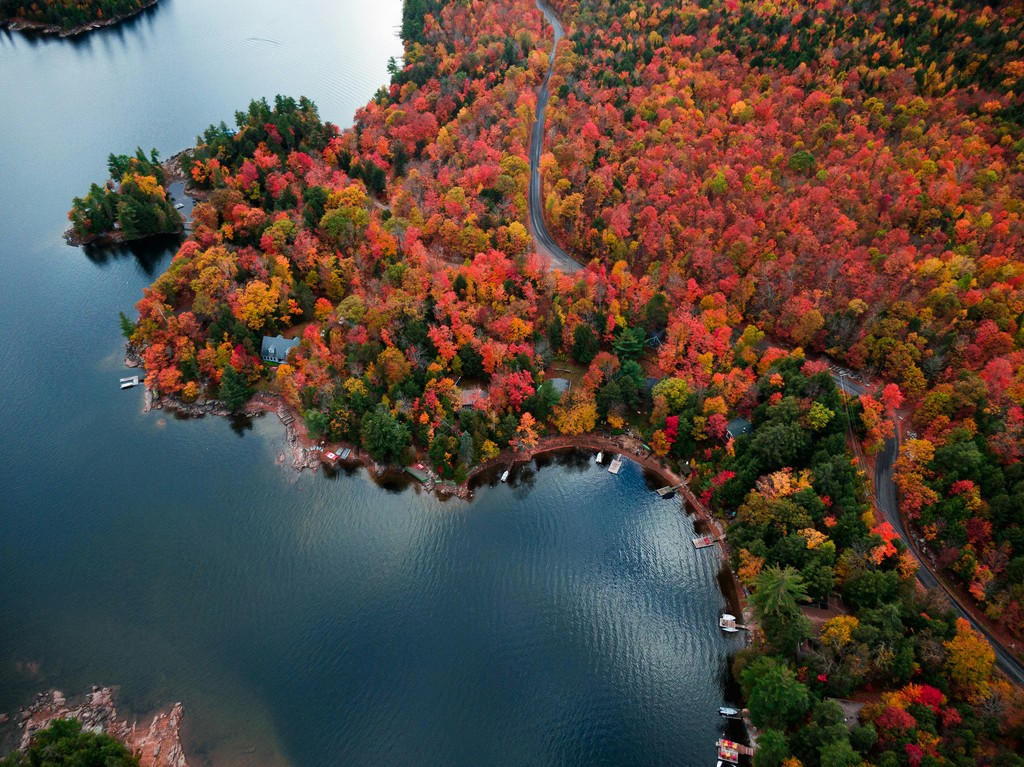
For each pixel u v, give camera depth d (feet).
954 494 475.31
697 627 481.46
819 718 372.38
